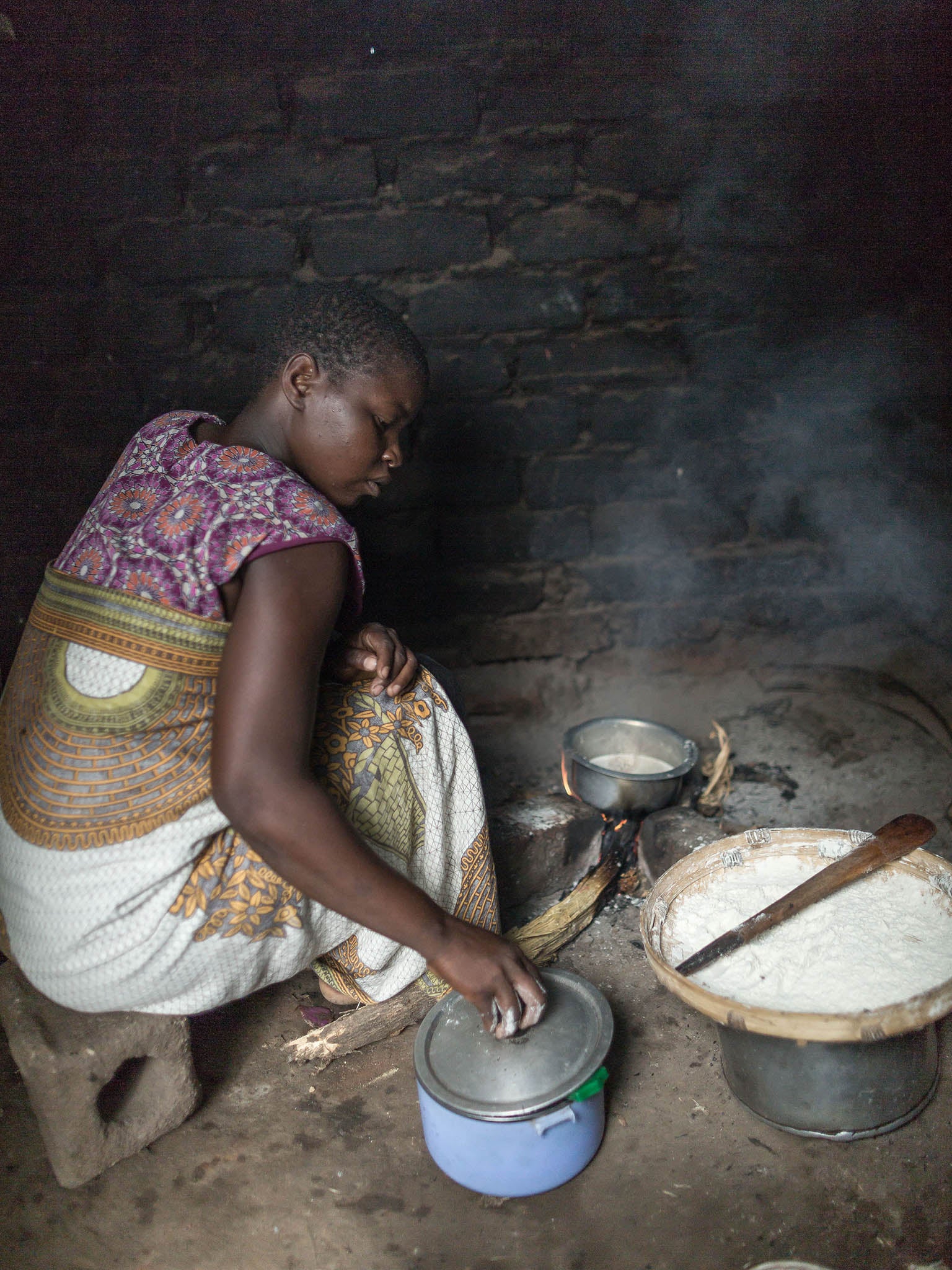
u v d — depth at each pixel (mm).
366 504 2811
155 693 1328
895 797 2428
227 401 2664
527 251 2670
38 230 2436
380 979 1701
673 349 2822
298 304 1428
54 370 2543
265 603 1260
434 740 1605
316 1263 1390
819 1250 1361
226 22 2361
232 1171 1529
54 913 1374
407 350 1430
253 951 1452
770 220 2705
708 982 1493
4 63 2299
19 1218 1463
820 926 1577
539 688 2988
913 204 2674
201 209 2506
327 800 1221
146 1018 1483
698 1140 1539
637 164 2627
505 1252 1388
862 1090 1455
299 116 2463
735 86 2572
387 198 2578
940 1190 1428
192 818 1384
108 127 2398
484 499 2869
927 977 1441
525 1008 1375
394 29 2430
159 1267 1391
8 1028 1475
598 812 2182
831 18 2506
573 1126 1426
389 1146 1566
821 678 2980
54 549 2648
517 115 2549
